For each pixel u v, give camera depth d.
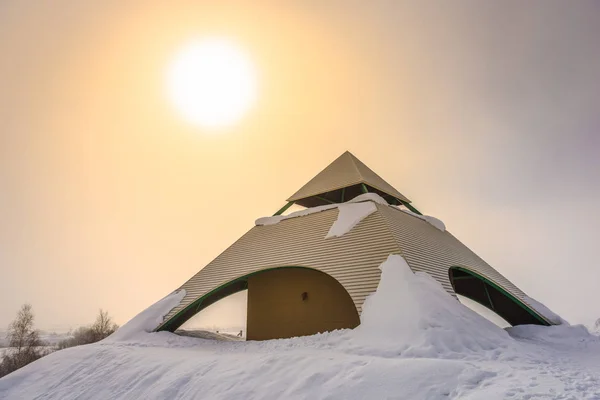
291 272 15.48
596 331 18.64
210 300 16.88
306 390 6.46
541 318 16.16
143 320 14.55
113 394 8.79
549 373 6.42
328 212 17.48
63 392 9.70
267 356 8.38
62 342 46.88
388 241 13.53
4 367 32.44
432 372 6.18
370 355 8.49
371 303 11.20
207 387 7.53
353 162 22.45
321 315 13.97
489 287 19.86
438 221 20.89
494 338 9.55
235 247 17.91
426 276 12.18
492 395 5.18
